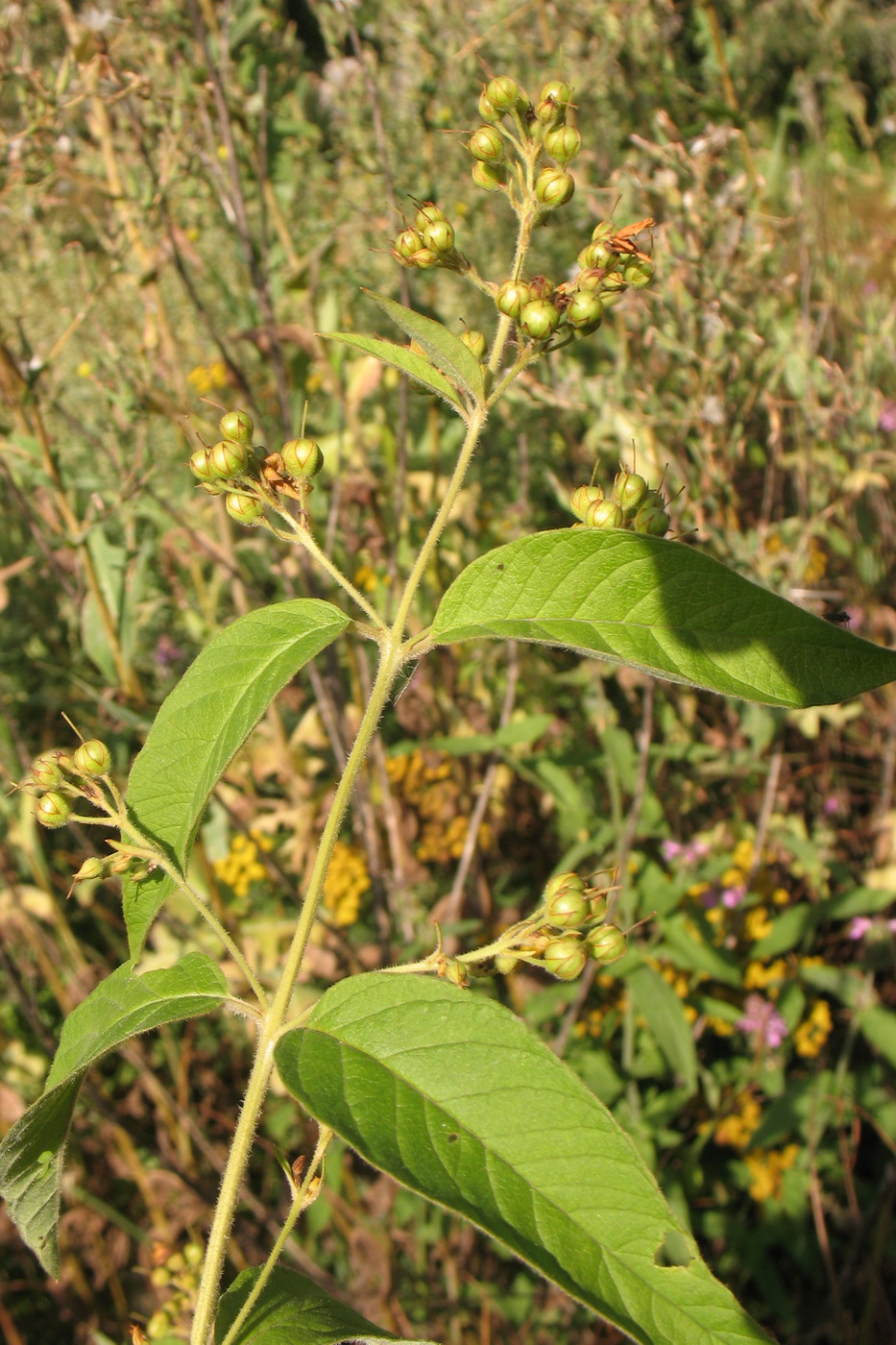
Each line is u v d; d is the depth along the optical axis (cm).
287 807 338
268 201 335
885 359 346
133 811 111
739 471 358
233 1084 348
